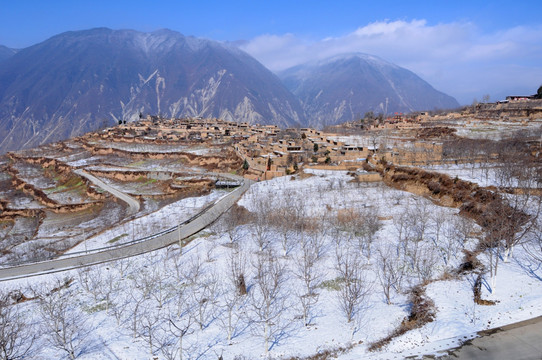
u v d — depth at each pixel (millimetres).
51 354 43250
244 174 138250
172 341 45031
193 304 52875
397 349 40844
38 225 121250
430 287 53312
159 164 172000
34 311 52062
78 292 56281
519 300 46656
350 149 137250
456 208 84375
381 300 51938
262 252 68500
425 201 88125
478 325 43062
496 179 88812
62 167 182000
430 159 112000
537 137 128625
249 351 42438
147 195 130500
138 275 61125
